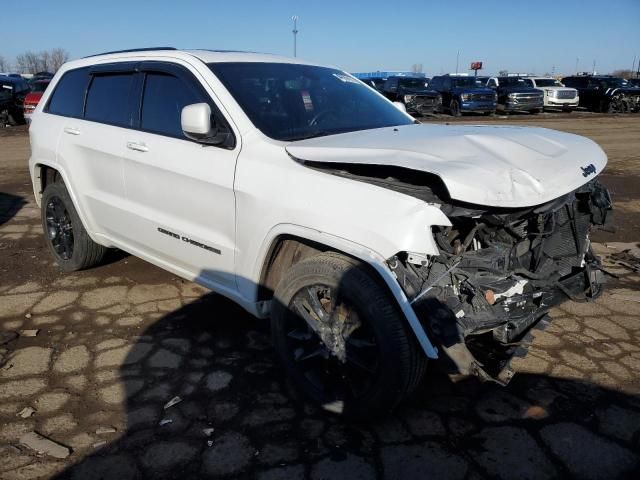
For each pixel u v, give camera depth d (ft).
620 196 26.63
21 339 11.86
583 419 9.36
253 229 9.71
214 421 9.23
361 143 9.50
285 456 8.44
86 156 13.53
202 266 11.23
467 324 7.89
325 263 8.74
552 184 8.50
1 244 18.39
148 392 10.00
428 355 7.88
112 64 13.48
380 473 8.09
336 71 14.01
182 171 10.84
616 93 83.41
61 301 13.76
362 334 8.74
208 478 7.99
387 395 8.41
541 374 10.71
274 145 9.77
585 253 11.10
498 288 8.46
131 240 13.00
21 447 8.52
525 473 8.13
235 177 9.93
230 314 13.11
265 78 11.62
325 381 9.43
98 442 8.67
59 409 9.47
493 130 10.66
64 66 15.57
